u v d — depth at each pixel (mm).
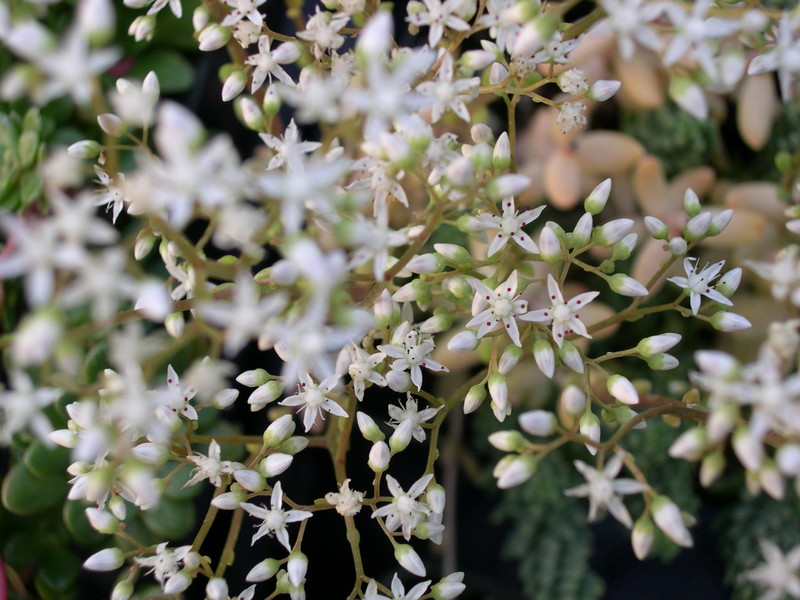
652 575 278
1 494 273
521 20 221
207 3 246
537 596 264
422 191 262
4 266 198
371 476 288
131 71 286
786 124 283
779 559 218
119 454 211
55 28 275
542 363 233
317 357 207
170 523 260
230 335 205
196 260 213
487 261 238
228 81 245
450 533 272
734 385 207
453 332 270
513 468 222
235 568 277
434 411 240
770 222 267
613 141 270
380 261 215
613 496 219
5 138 263
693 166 283
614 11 219
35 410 213
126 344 207
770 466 214
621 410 235
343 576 284
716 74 222
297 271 206
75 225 199
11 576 264
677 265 271
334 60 240
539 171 275
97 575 274
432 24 231
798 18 225
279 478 283
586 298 234
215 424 268
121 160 277
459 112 230
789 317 263
